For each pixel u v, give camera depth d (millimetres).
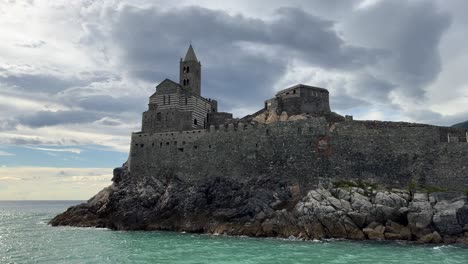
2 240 81000
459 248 64688
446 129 86688
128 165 109125
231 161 95000
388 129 87000
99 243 72562
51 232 91250
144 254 60969
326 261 54688
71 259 58781
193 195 91812
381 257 57344
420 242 69812
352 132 88375
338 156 87812
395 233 72500
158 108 115500
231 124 96938
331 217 74812
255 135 94125
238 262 54375
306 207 77875
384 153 86250
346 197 78312
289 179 89438
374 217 74375
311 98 109312
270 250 62938
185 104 114750
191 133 100188
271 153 92062
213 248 65250
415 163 84125
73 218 105062
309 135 89938
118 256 59938
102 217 100562
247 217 83188
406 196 77125
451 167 81688
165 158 101750
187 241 73250
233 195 89375
